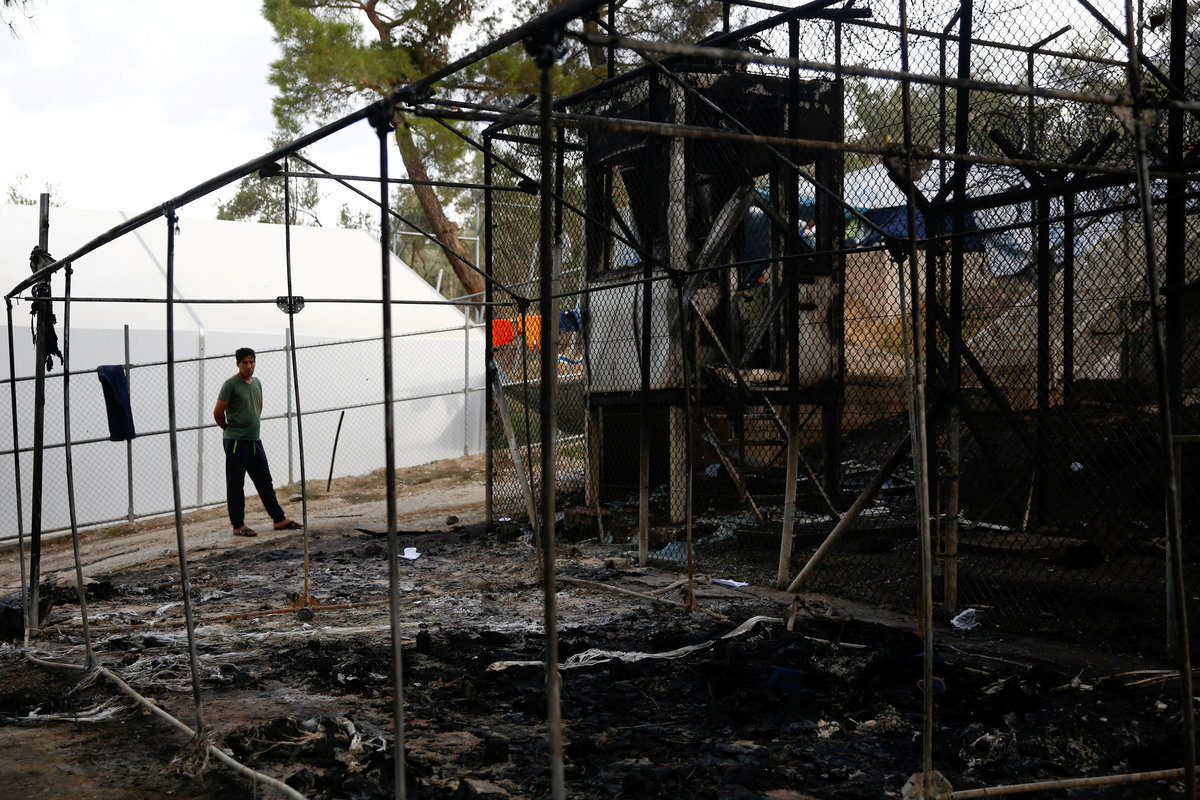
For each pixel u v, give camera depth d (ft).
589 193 35.78
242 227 72.08
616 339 34.71
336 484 53.26
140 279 60.03
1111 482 25.49
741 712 13.61
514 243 37.83
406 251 140.56
